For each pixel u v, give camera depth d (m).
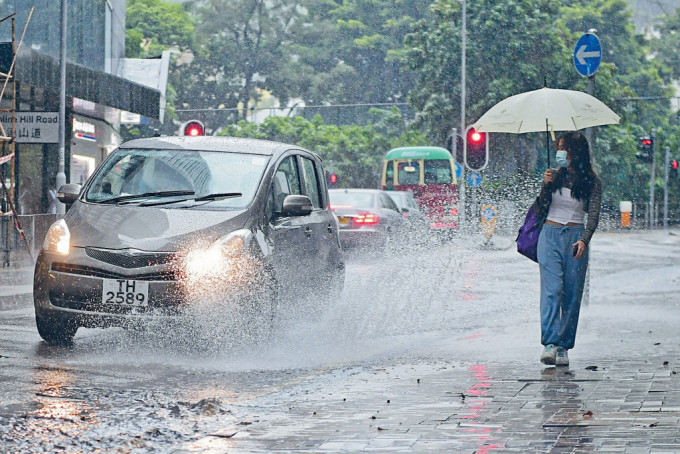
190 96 148.12
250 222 14.27
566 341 12.34
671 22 138.38
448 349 14.16
